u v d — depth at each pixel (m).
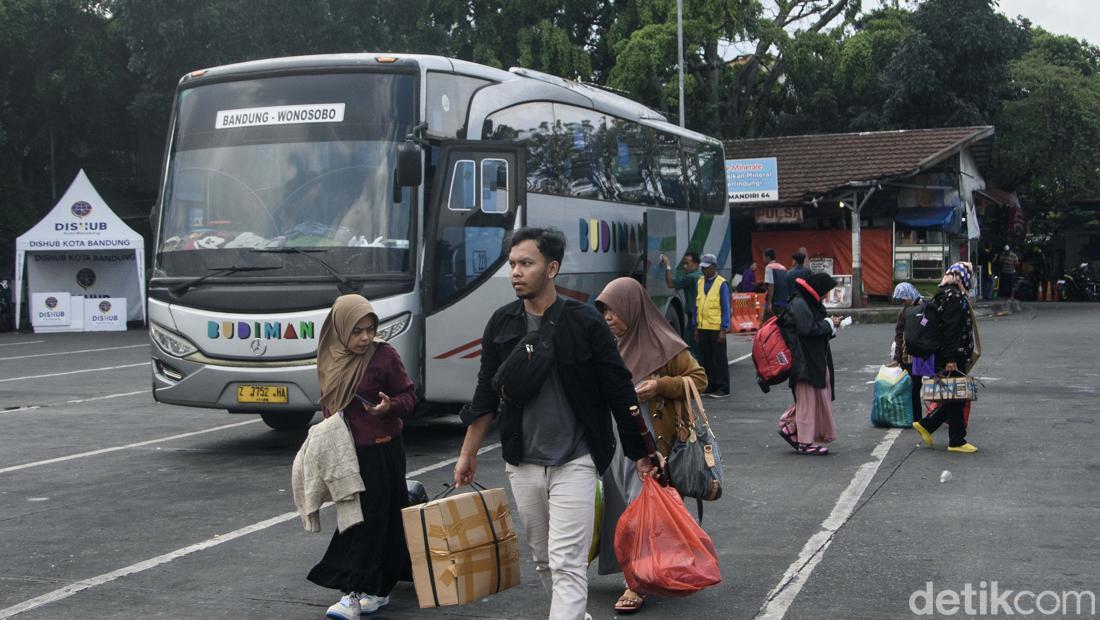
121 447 11.86
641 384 5.84
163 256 11.23
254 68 11.39
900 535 7.29
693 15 37.81
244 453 11.41
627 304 5.93
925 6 39.81
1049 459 10.06
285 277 10.77
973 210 36.25
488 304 11.23
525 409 4.98
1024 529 7.39
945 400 10.40
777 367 10.50
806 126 43.66
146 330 33.66
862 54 39.00
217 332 10.84
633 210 15.87
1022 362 18.70
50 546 7.44
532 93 12.95
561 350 4.91
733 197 32.41
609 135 15.16
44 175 41.59
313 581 5.80
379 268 10.70
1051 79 41.22
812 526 7.62
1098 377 16.52
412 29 36.44
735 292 29.19
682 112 34.47
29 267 33.19
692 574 5.39
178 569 6.81
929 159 31.73
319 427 5.71
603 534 6.01
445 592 5.13
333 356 5.81
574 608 4.83
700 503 5.88
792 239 34.50
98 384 18.28
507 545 5.32
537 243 4.94
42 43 36.97
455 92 11.56
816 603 5.86
